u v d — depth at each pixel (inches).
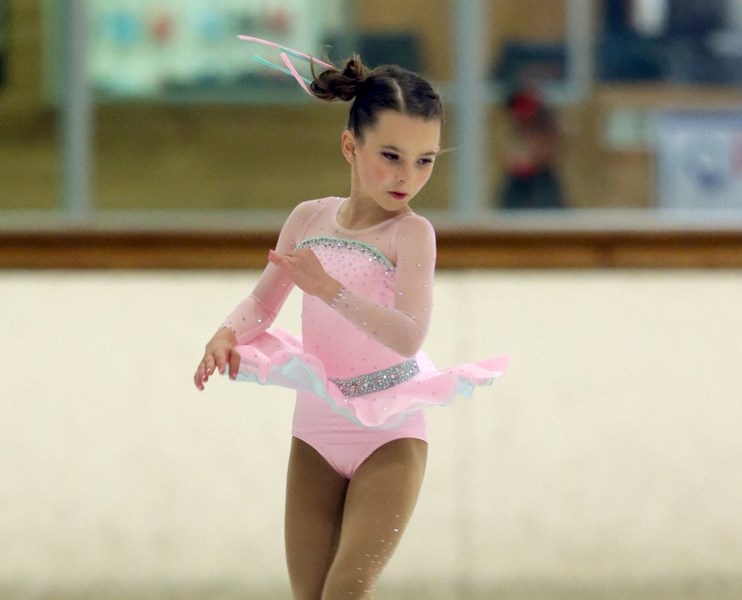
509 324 571.5
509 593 562.9
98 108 597.6
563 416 567.5
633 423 568.4
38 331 565.9
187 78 601.6
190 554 561.0
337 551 346.6
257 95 603.8
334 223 356.5
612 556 565.3
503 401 566.3
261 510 562.6
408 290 333.4
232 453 563.8
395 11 605.0
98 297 568.4
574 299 573.3
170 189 601.3
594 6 608.1
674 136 612.7
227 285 572.1
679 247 574.9
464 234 577.6
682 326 572.4
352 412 332.5
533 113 606.2
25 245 571.2
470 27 604.7
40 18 594.2
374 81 337.4
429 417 563.8
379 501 332.8
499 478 564.7
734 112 613.6
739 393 569.6
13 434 561.9
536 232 576.4
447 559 562.9
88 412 563.2
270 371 332.5
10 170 596.4
